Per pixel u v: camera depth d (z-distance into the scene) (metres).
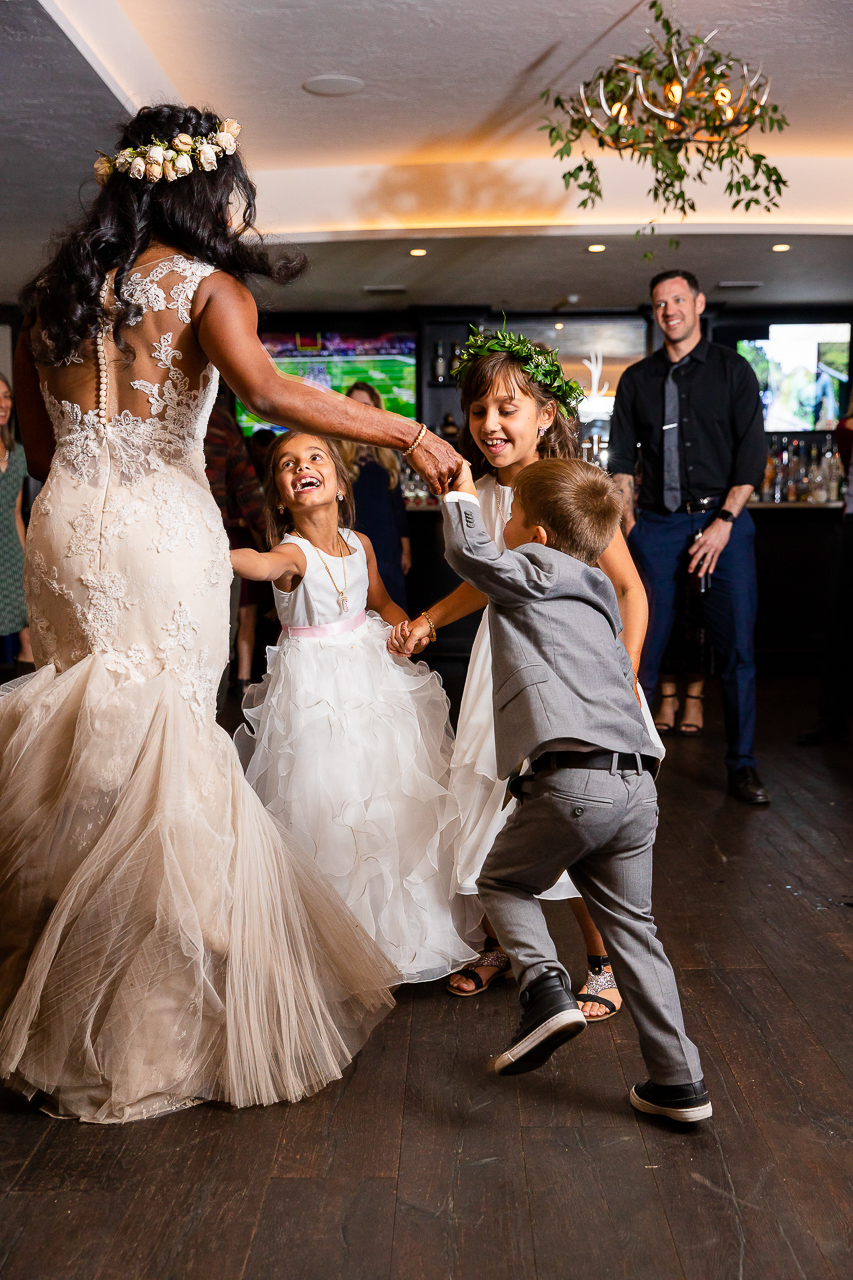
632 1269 1.35
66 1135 1.67
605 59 4.39
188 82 4.61
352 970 1.95
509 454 2.18
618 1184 1.53
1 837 1.74
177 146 1.74
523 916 1.70
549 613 1.66
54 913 1.68
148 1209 1.47
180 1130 1.68
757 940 2.53
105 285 1.73
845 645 4.88
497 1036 2.02
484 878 1.75
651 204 5.79
